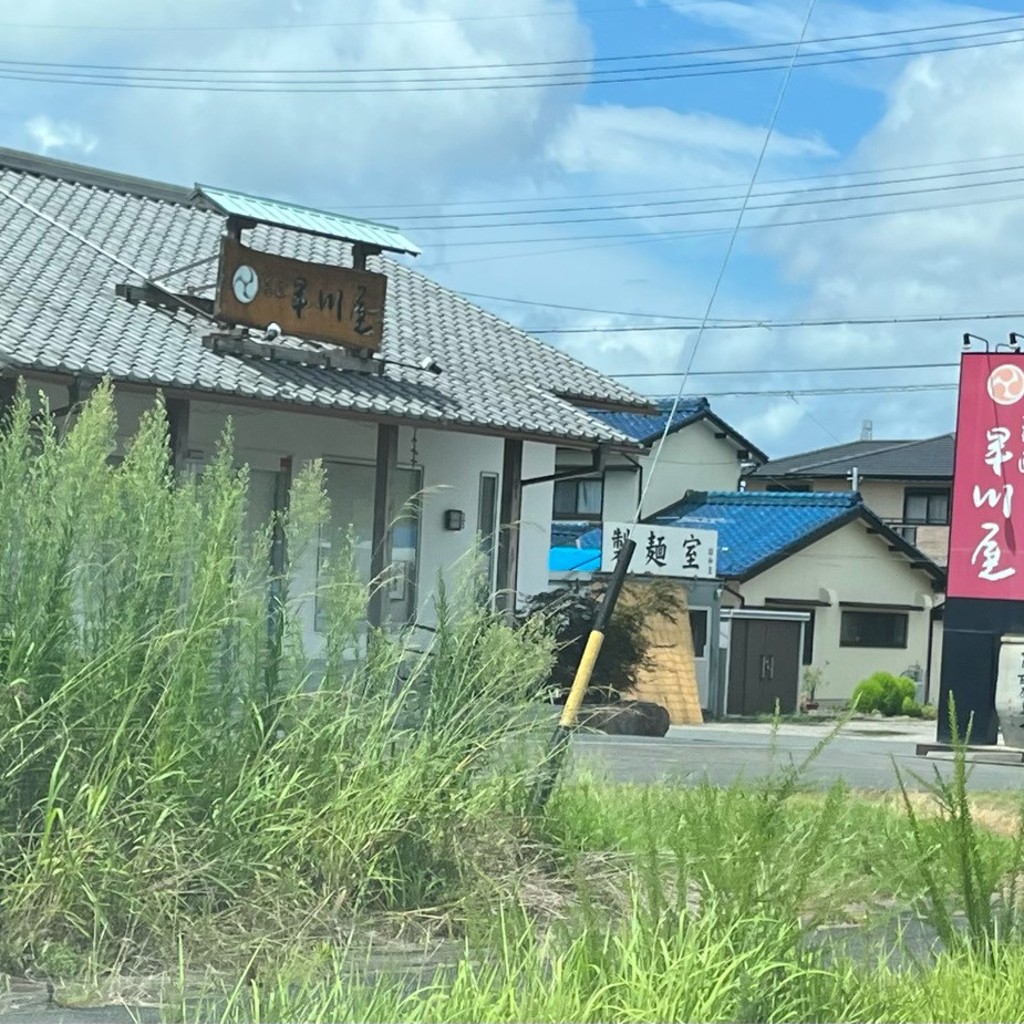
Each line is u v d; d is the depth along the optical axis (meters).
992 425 20.06
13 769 5.73
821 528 37.78
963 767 6.80
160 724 6.00
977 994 5.64
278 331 16.80
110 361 14.70
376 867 6.65
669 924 5.46
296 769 6.59
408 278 23.61
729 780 12.85
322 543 8.72
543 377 21.17
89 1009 5.18
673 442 40.81
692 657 27.62
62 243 18.17
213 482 6.88
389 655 7.17
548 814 7.64
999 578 19.95
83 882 5.66
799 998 5.21
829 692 38.38
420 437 19.91
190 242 20.20
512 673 7.53
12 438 6.22
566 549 36.84
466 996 4.94
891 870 7.19
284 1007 4.97
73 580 6.08
